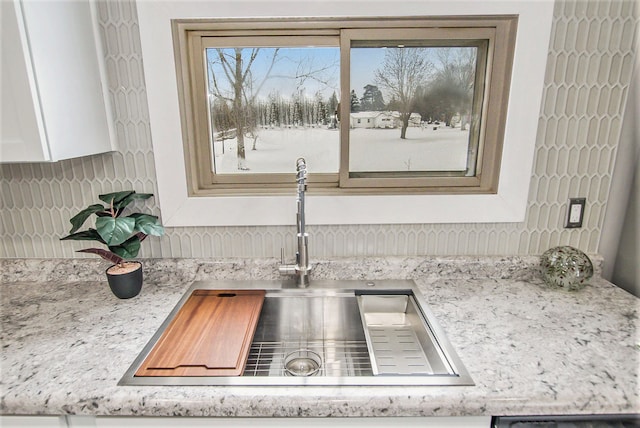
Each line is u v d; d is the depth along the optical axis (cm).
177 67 117
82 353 91
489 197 127
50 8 95
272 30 118
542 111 122
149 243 132
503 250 134
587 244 134
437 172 129
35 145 93
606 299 117
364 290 125
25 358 89
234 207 128
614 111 122
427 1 112
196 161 128
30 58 89
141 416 80
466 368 85
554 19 115
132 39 115
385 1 112
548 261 125
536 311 110
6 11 85
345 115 124
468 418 81
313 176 130
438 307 112
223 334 100
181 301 118
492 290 123
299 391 79
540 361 87
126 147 124
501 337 97
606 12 115
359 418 81
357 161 128
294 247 133
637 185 124
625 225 129
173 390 80
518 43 115
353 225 131
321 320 127
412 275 133
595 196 130
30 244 132
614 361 87
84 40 108
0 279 131
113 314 110
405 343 121
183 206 127
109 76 118
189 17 113
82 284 130
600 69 119
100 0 112
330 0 112
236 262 132
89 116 111
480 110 124
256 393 79
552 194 129
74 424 82
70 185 127
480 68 121
